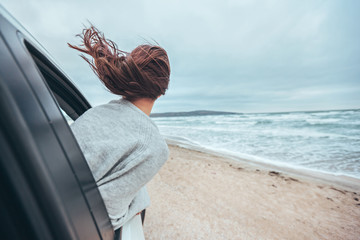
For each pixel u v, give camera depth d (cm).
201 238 244
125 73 61
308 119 2753
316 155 831
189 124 3628
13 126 25
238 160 758
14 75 29
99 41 63
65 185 36
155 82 65
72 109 135
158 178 480
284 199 395
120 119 63
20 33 45
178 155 832
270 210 343
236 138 1488
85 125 59
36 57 70
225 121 3750
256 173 573
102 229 55
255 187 457
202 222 281
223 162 714
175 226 264
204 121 4172
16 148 25
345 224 308
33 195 28
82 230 40
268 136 1527
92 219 48
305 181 509
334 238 272
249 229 276
